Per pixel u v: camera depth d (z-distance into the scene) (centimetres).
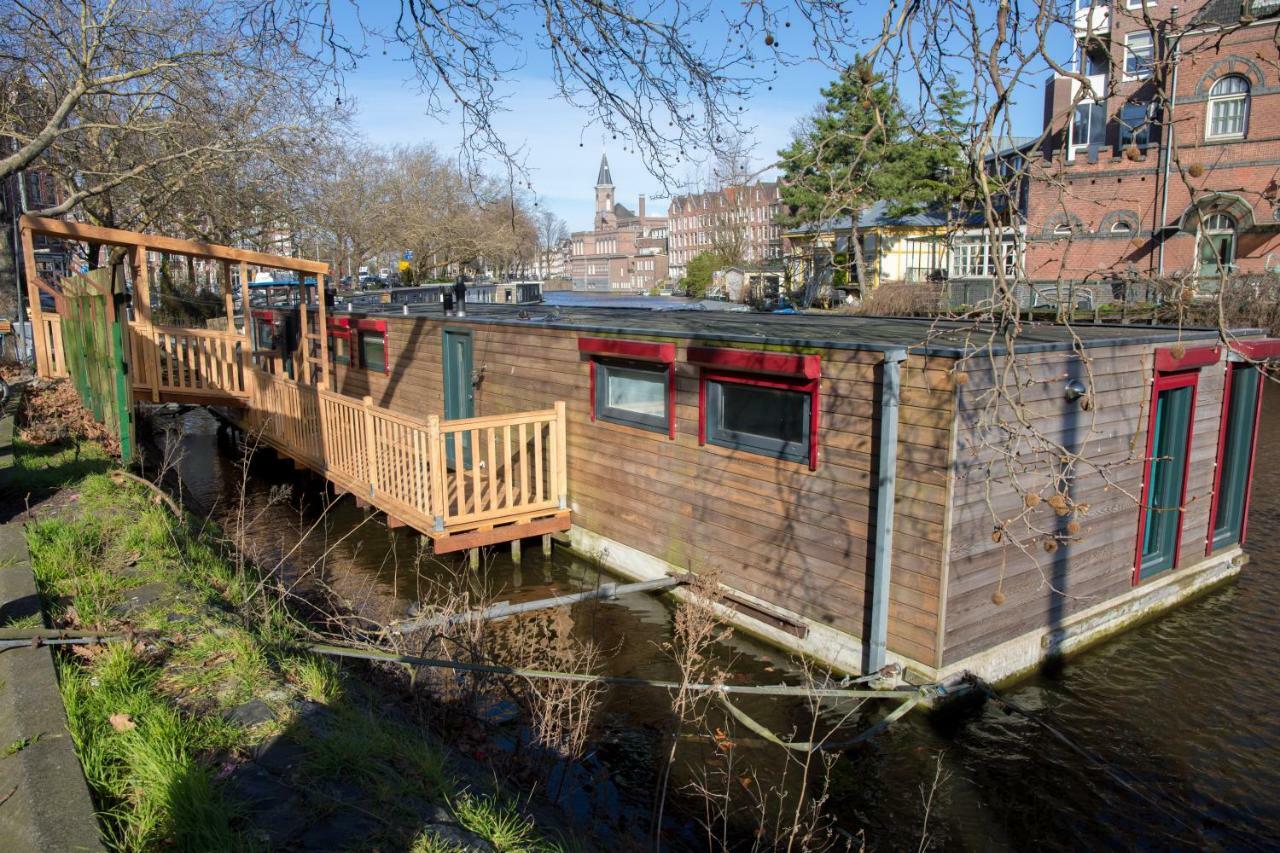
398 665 553
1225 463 889
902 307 2194
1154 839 520
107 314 899
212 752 350
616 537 932
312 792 330
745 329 838
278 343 1770
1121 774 579
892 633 656
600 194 12938
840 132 391
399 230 3600
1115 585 765
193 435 1783
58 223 1062
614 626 792
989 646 663
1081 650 740
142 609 487
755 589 768
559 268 12150
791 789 559
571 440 986
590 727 612
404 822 322
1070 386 672
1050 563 696
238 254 1191
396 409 1377
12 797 301
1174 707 659
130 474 762
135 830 291
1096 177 2658
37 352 1465
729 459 783
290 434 1279
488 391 1135
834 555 691
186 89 1695
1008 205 348
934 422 613
